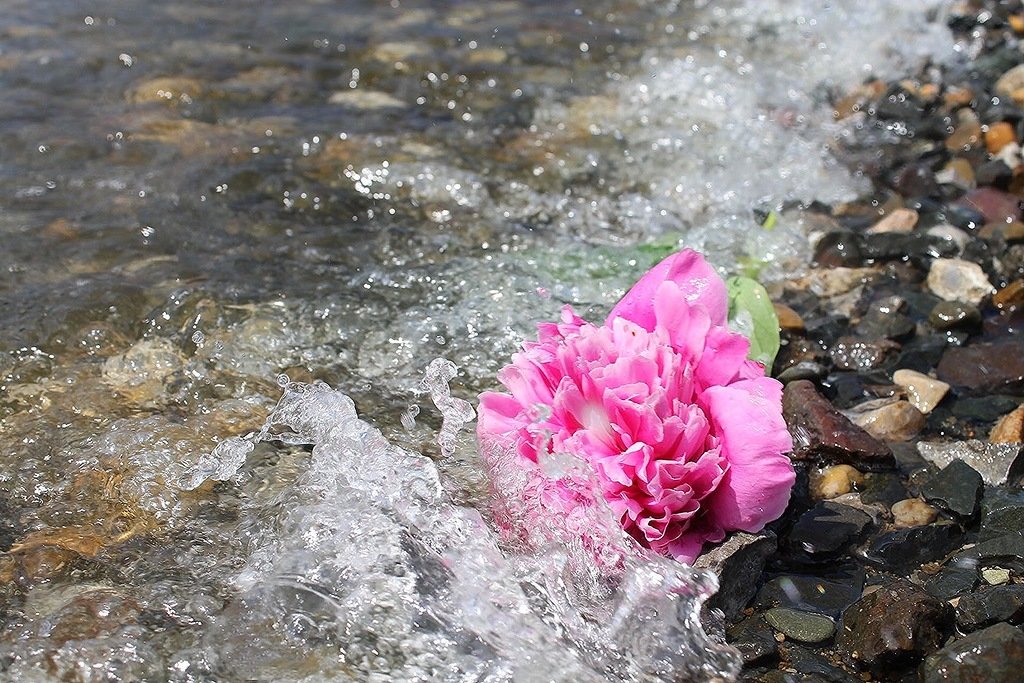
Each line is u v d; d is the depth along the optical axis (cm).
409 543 75
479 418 77
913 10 144
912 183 108
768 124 117
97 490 80
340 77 125
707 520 75
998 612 73
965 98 121
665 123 117
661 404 74
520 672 71
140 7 143
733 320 87
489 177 108
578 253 98
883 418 85
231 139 111
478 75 127
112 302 92
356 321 91
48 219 100
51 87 118
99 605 73
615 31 141
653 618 73
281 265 96
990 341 92
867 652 72
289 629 73
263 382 87
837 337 93
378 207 103
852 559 78
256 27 138
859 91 124
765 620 75
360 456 79
